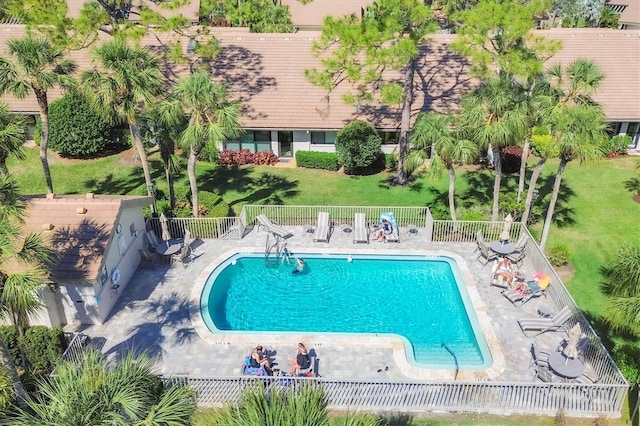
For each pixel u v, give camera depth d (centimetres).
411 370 1925
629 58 3828
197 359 1983
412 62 3044
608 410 1747
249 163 3591
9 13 2869
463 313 2259
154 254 2541
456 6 2870
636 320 1625
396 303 2328
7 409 1339
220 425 1202
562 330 2103
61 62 2633
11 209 1559
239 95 3572
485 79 3422
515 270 2408
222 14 4262
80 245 2095
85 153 3525
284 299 2350
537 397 1748
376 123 3441
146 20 2984
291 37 3888
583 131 2266
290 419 1155
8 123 2186
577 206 3058
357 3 6134
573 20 6438
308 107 3538
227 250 2636
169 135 2662
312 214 2842
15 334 1898
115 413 1213
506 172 3419
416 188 3266
